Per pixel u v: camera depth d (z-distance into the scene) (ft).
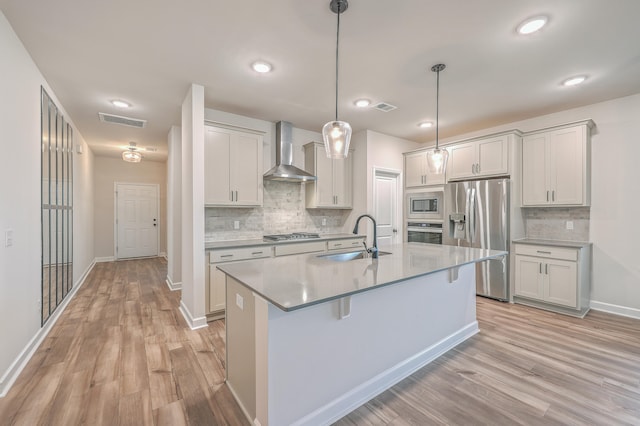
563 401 6.08
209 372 7.21
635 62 8.43
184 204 11.19
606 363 7.57
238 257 11.10
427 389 6.59
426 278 7.89
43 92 9.18
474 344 8.75
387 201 16.55
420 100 11.28
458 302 8.98
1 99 6.34
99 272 18.56
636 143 10.70
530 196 12.55
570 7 6.13
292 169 13.51
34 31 6.95
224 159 11.64
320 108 12.17
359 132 15.83
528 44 7.52
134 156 18.45
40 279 8.81
